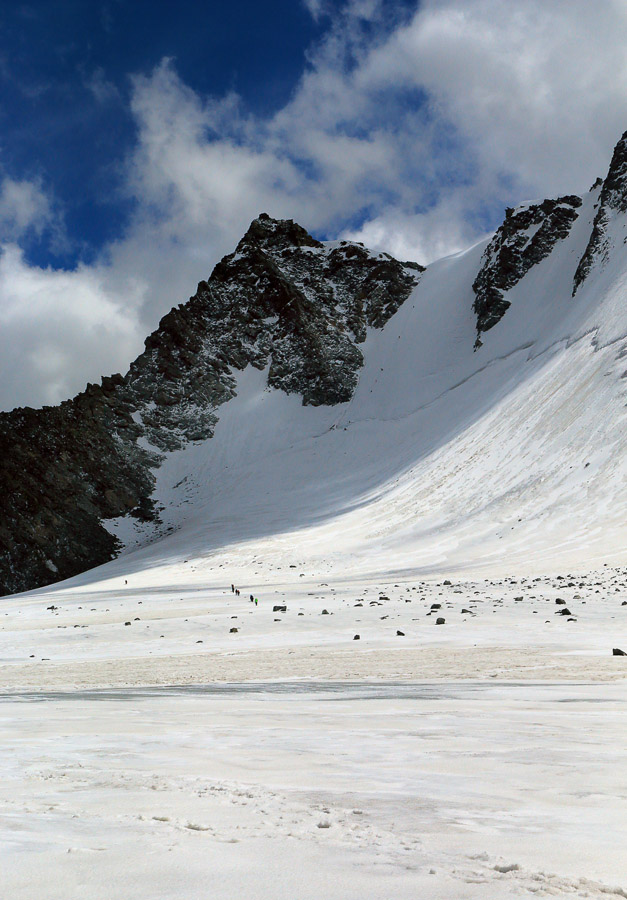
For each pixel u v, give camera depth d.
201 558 137.00
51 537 182.38
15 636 46.25
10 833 4.21
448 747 8.12
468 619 39.97
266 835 4.20
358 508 152.38
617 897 3.13
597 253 188.88
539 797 5.37
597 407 128.88
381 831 4.30
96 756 7.58
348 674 21.92
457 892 3.18
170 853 3.78
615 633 32.25
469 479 136.00
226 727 10.28
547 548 92.50
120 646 38.34
